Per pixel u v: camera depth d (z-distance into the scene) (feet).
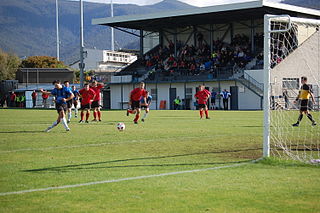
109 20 176.96
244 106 151.74
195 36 184.34
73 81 254.68
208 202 18.48
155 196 19.48
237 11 150.10
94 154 33.06
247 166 27.27
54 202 18.56
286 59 122.62
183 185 21.65
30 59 334.44
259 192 20.16
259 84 147.84
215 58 165.89
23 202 18.57
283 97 79.77
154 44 204.33
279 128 57.31
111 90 185.57
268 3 142.51
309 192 20.17
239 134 48.42
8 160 29.99
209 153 33.45
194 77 163.73
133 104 66.69
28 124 66.69
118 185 21.72
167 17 162.50
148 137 45.50
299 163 28.07
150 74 175.42
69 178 23.54
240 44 167.32
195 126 60.80
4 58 325.01
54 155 32.53
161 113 110.63
